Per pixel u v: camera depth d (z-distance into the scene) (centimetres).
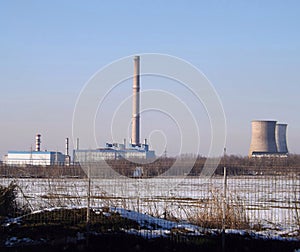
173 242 887
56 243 850
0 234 882
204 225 1052
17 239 870
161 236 920
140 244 870
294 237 973
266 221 1126
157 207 1232
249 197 1358
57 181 1217
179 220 1120
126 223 998
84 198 1173
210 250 852
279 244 905
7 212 1019
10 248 814
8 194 1038
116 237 900
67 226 941
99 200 1202
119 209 1104
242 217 1077
